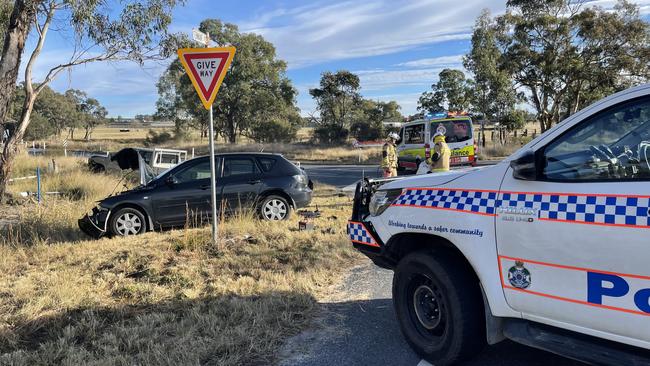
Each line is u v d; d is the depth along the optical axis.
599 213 2.50
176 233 8.19
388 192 4.00
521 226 2.85
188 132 64.56
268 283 5.35
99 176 15.50
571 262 2.61
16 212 11.11
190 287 5.25
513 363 3.51
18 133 12.41
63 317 4.44
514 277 2.92
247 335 3.97
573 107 33.31
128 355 3.66
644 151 2.49
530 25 30.48
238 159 9.23
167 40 13.33
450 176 3.53
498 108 35.62
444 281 3.30
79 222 8.34
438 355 3.42
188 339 3.89
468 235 3.15
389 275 5.78
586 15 29.03
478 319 3.26
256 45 53.62
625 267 2.39
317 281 5.52
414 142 17.03
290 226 8.44
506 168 3.10
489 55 34.16
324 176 22.22
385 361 3.61
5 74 11.62
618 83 30.44
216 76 6.66
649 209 2.33
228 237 7.52
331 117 52.34
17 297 4.91
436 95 40.69
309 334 4.12
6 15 12.94
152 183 8.77
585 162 2.69
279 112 55.78
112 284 5.40
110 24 12.48
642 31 28.25
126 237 8.01
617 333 2.48
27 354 3.69
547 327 2.87
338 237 7.54
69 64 12.80
